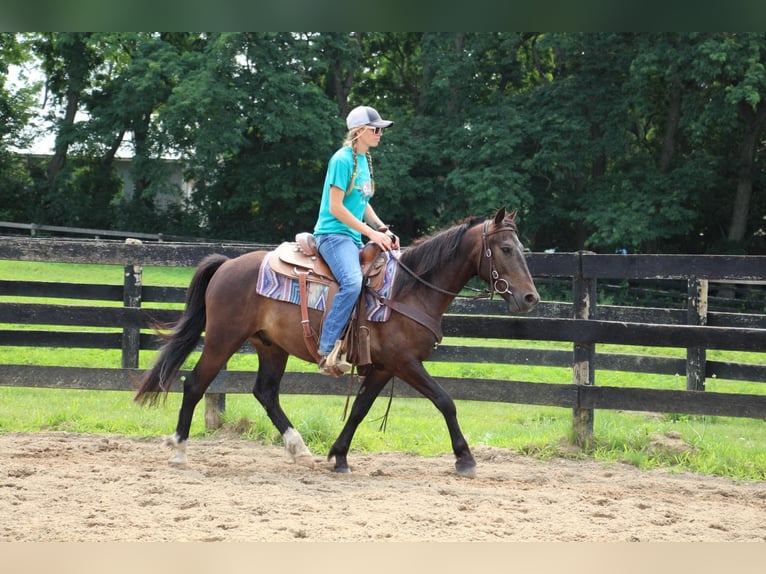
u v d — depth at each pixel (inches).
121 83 1398.9
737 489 261.6
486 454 306.5
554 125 1127.0
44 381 337.1
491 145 1141.1
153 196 1446.9
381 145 1205.7
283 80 1211.9
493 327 314.5
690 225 1113.4
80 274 935.7
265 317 268.2
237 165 1406.3
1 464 255.4
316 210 1392.7
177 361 272.1
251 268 271.1
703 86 1072.8
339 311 253.4
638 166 1180.5
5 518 197.6
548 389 313.4
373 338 260.1
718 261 307.0
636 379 526.3
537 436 330.6
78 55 1457.9
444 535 196.2
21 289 360.2
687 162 1127.0
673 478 277.0
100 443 302.2
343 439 269.9
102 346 349.7
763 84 980.6
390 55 1481.3
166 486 232.5
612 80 1157.7
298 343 264.2
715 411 299.6
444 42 1228.5
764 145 1234.6
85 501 214.8
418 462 292.4
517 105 1216.8
